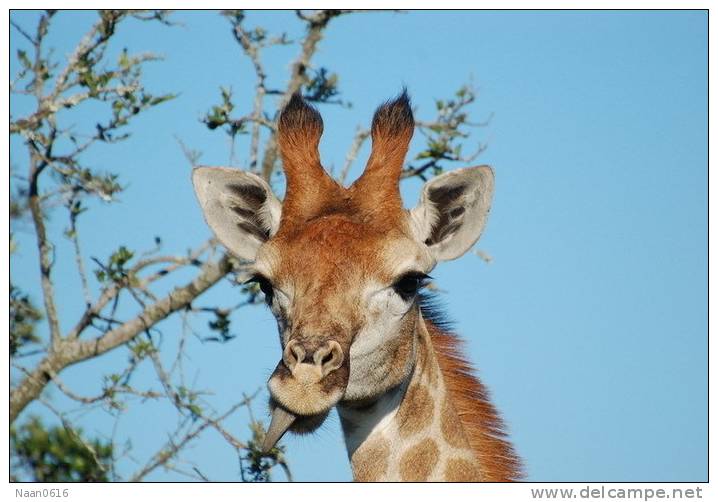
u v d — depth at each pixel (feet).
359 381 40.14
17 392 62.18
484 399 44.52
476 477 42.78
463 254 43.19
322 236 40.01
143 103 60.90
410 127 42.65
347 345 38.32
